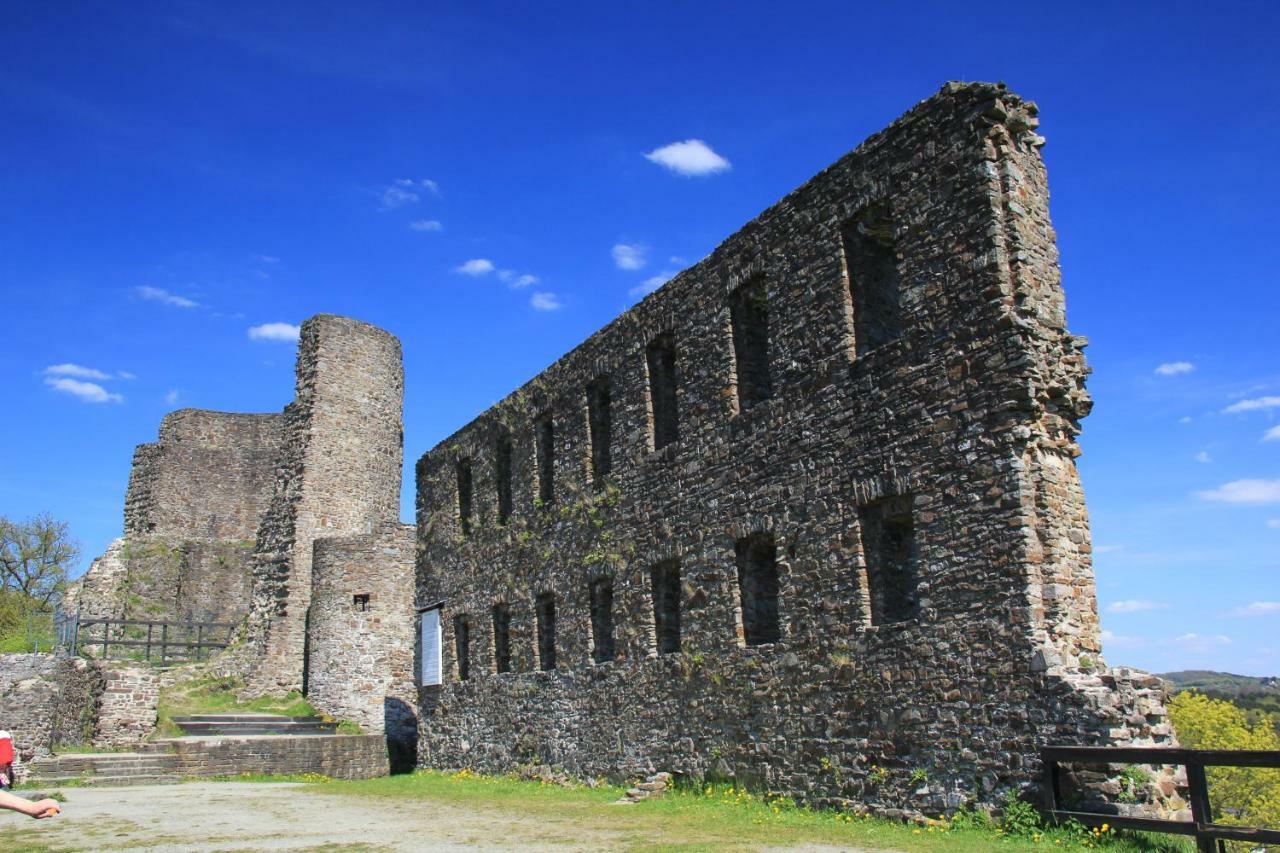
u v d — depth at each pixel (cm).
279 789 2314
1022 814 1237
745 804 1658
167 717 3331
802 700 1630
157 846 1291
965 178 1455
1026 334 1373
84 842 1344
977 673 1342
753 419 1811
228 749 2845
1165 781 1205
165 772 2698
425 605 3070
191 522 4900
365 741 3127
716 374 1922
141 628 4397
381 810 1769
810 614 1631
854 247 1675
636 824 1470
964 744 1346
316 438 4175
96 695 3078
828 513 1619
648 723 2012
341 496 4197
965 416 1409
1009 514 1330
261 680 3784
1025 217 1431
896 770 1441
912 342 1506
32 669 3650
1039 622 1292
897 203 1560
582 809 1720
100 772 2614
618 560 2166
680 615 1952
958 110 1478
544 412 2547
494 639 2677
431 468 3153
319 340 4284
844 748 1536
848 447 1596
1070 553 1346
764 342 1941
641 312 2183
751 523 1786
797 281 1742
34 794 2064
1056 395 1384
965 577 1377
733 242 1912
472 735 2709
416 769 3005
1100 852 1091
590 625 2261
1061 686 1232
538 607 2491
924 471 1459
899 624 1466
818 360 1678
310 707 3672
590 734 2200
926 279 1496
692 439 1972
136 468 4978
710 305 1961
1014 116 1453
